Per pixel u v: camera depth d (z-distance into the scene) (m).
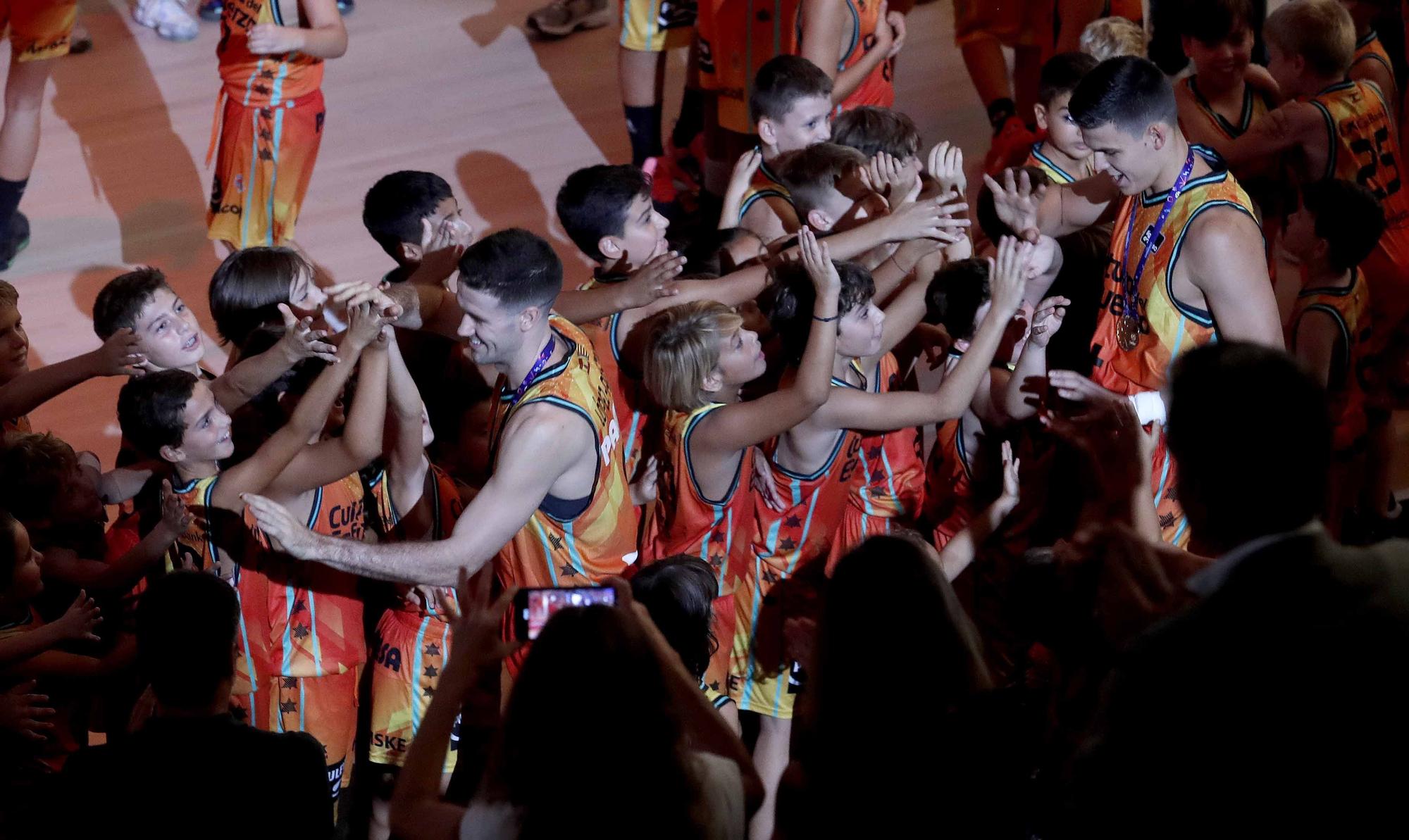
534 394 4.72
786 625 5.53
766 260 6.20
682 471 5.14
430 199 6.36
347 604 5.17
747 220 6.81
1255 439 3.05
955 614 3.35
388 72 12.66
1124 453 4.83
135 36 13.41
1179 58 8.26
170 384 4.71
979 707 3.27
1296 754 2.88
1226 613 3.00
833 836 3.23
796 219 6.69
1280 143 7.17
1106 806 3.07
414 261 6.46
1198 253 5.00
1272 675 2.90
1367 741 2.84
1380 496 6.92
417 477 5.34
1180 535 5.49
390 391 5.05
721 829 3.24
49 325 8.95
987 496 5.96
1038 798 3.55
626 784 2.96
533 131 11.47
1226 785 2.92
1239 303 4.98
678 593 4.57
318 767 3.87
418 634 5.25
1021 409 5.66
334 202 10.46
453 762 5.44
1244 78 7.54
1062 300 5.43
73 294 9.33
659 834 2.97
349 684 5.25
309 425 4.82
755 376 5.13
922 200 6.30
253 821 3.72
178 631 3.77
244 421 5.60
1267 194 7.79
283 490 4.91
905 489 6.05
